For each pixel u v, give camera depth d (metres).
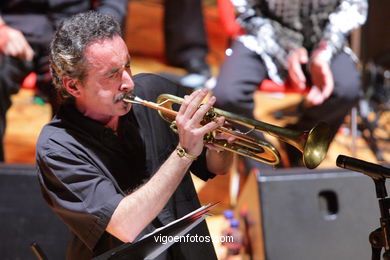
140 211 5.44
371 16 12.02
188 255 6.02
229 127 6.08
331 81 10.54
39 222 8.42
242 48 11.02
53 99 6.07
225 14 11.40
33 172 8.49
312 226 8.14
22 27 11.02
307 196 8.20
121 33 5.71
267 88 11.02
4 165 8.60
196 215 5.25
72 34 5.55
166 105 6.02
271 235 8.09
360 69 12.66
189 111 5.40
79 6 11.20
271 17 11.12
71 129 5.81
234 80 10.77
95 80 5.54
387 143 13.32
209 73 15.38
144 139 6.00
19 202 8.43
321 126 5.73
